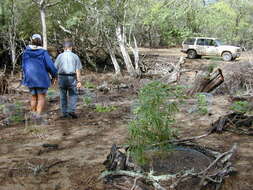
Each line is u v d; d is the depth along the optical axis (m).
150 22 19.48
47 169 4.30
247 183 3.89
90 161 4.56
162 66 16.75
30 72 6.63
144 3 16.98
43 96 6.88
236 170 4.16
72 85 6.89
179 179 3.64
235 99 8.59
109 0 14.99
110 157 4.40
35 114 6.85
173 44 32.62
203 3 22.12
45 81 6.74
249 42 36.31
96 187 3.79
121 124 6.43
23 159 4.65
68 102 7.63
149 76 14.37
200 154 4.44
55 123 6.58
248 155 4.76
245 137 5.57
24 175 4.13
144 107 4.02
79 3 15.85
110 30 16.16
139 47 32.34
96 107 7.74
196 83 9.42
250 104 7.70
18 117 6.90
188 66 17.42
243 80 10.08
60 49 17.92
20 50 16.91
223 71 11.12
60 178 4.04
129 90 10.78
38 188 3.81
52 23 17.12
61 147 5.17
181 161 4.21
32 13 16.38
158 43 32.84
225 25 32.81
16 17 16.12
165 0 18.22
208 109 7.58
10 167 4.36
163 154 4.20
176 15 18.53
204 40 23.19
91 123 6.56
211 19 24.08
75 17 15.35
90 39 17.98
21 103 8.66
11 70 16.00
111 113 7.36
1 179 4.02
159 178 3.71
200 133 5.80
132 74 14.36
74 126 6.36
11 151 5.00
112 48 15.77
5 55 16.50
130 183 3.75
